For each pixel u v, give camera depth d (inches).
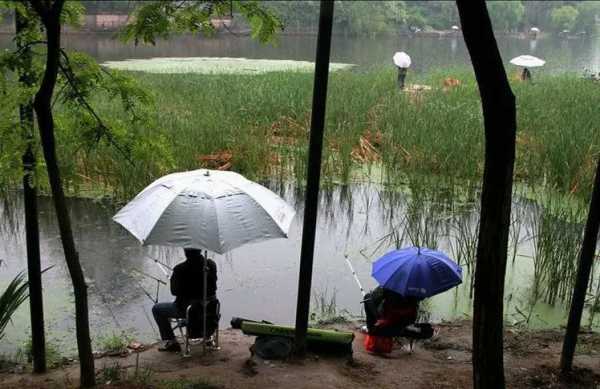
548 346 262.5
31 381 223.6
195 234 214.1
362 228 431.5
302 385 210.8
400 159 554.9
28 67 191.6
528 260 374.9
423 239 386.9
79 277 194.1
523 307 317.4
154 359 243.3
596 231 215.8
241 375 219.8
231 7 193.8
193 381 211.3
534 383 223.3
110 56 1550.2
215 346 255.4
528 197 487.2
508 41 2400.3
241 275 349.4
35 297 227.0
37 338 231.3
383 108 676.1
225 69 1238.9
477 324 166.2
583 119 593.6
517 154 547.8
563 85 864.9
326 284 343.0
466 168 511.5
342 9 2389.3
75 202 459.8
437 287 241.0
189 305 243.1
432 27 2682.1
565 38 2583.7
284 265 363.9
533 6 2773.1
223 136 555.5
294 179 533.3
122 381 211.9
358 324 296.5
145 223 219.0
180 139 534.0
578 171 484.7
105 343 269.6
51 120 179.5
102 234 403.2
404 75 861.2
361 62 1545.3
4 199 460.4
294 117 652.1
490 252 162.1
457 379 226.1
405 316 249.4
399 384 219.8
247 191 227.5
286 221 229.1
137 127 217.3
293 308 314.2
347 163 527.5
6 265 358.6
